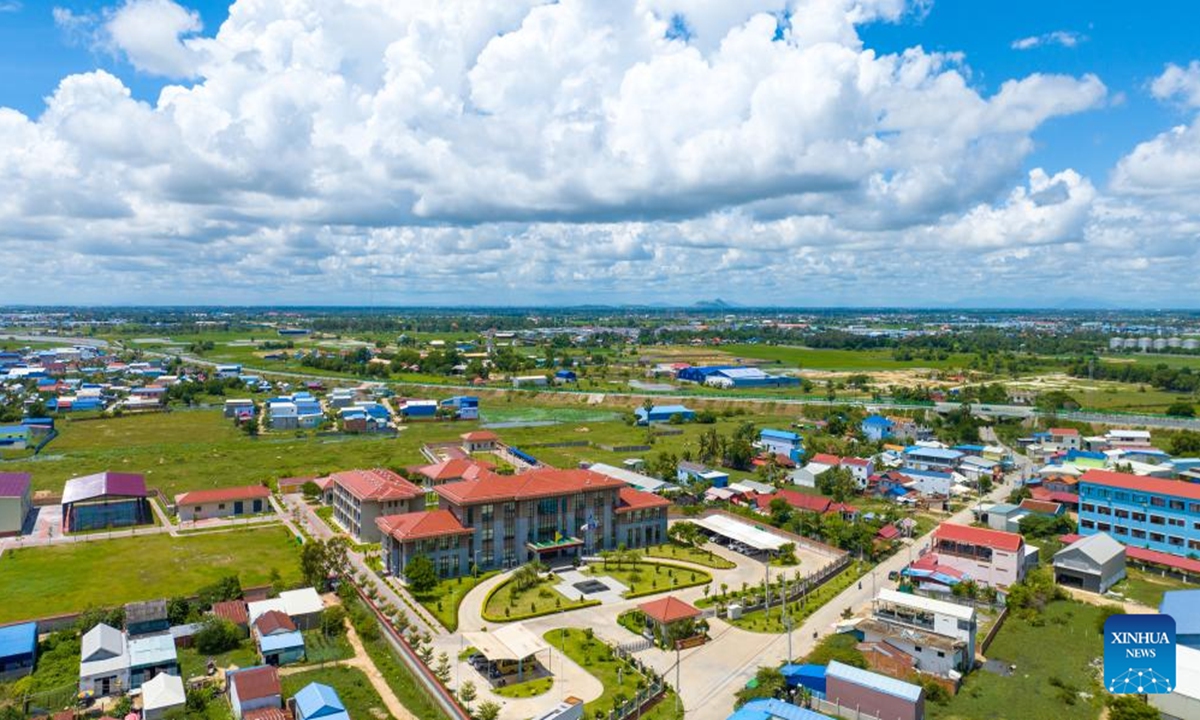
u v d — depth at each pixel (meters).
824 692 82.69
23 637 89.62
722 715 79.88
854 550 134.38
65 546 132.62
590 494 134.12
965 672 91.00
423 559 115.88
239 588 106.81
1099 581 118.12
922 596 112.25
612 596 113.19
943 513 164.25
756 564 129.75
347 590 108.75
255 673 80.19
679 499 167.75
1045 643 99.69
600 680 86.75
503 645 89.00
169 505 158.62
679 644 95.94
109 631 90.44
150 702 76.62
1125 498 138.62
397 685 84.56
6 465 194.62
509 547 126.69
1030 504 162.62
